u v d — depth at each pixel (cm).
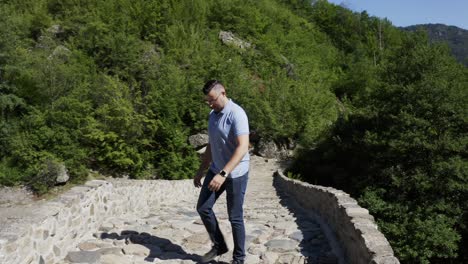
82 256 464
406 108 1819
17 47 2298
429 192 1642
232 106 406
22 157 1783
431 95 1788
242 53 3503
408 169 1734
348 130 2223
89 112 2062
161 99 2208
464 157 1745
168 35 3144
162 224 643
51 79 2152
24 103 2105
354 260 417
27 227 380
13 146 1789
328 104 2994
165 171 2042
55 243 443
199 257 471
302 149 2562
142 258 464
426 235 1404
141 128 2061
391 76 1995
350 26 6531
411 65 1919
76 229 507
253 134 2783
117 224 617
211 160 470
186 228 614
